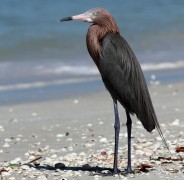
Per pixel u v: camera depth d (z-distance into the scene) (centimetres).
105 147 1344
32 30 3525
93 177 1087
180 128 1501
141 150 1285
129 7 4588
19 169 1166
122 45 1110
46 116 1794
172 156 1208
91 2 4812
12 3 4606
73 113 1820
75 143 1403
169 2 4753
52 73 2594
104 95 2153
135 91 1089
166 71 2617
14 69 2667
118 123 1112
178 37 3400
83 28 3578
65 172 1130
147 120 1081
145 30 3603
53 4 4662
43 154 1306
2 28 3619
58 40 3244
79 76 2547
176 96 2022
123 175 1087
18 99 2125
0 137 1508
